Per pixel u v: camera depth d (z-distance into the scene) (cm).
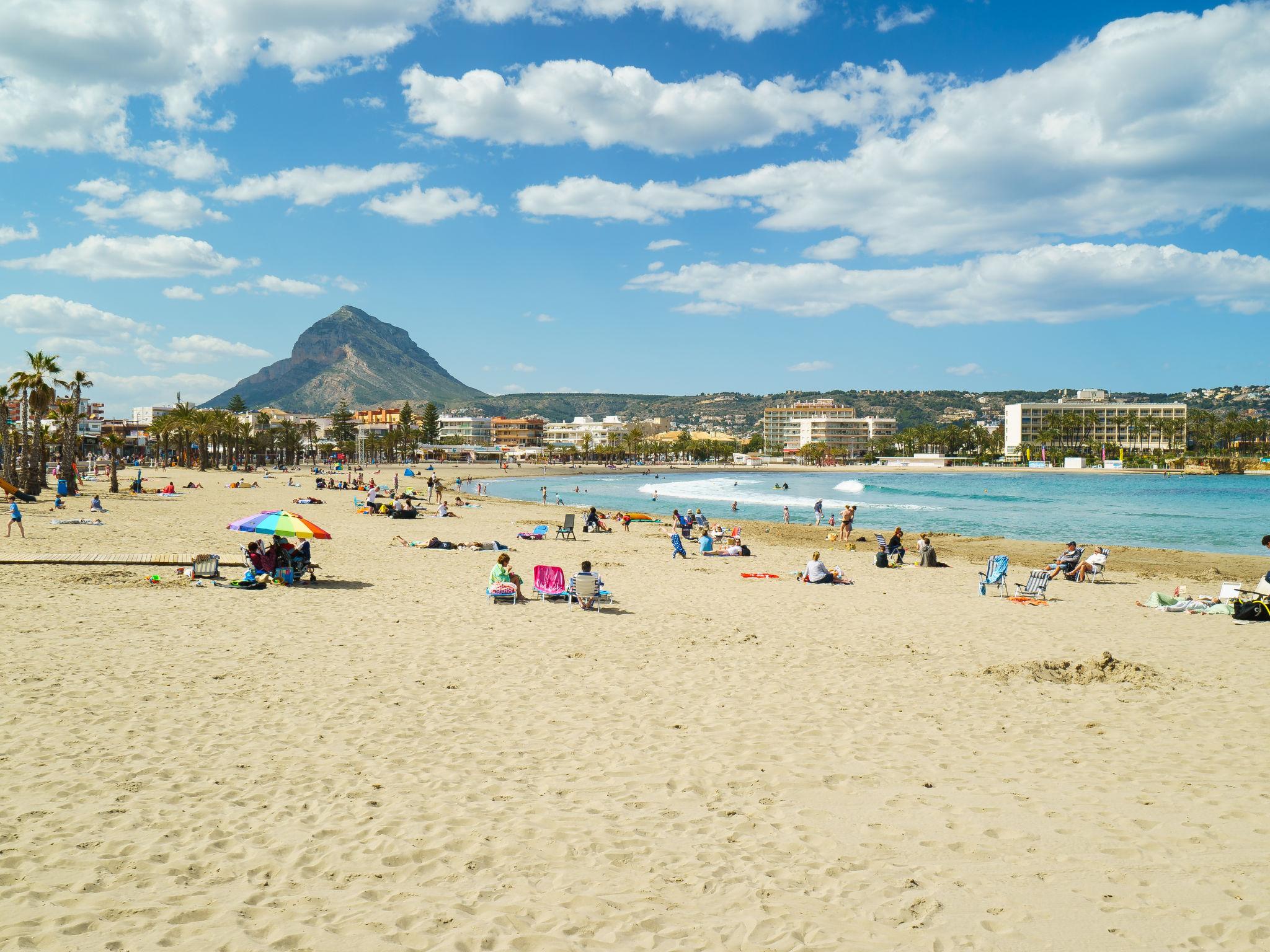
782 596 1950
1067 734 896
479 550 2844
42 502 4219
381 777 739
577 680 1109
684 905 524
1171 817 667
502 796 700
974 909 521
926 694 1062
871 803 695
